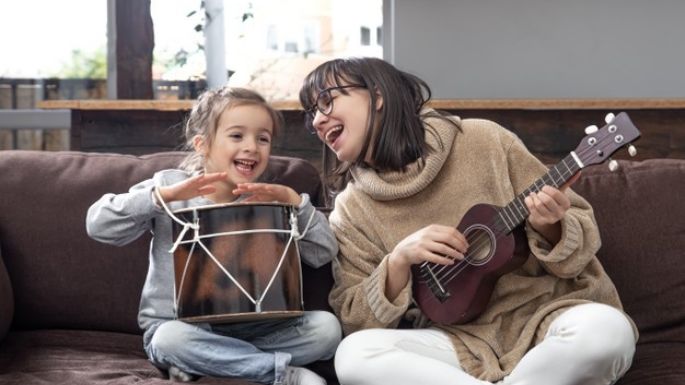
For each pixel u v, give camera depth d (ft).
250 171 8.16
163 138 12.33
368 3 14.19
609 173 8.76
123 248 8.59
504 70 13.39
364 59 8.21
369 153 8.11
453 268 7.64
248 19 14.21
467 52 13.39
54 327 8.60
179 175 8.41
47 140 14.53
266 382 7.48
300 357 7.85
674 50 13.28
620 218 8.46
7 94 14.65
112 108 12.29
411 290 7.75
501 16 13.35
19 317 8.55
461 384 7.09
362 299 7.80
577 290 7.73
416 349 7.49
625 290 8.34
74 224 8.62
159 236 8.09
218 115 8.12
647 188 8.59
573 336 7.00
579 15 13.30
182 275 7.47
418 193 8.09
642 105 11.89
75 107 12.31
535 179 8.00
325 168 9.58
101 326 8.56
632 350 7.07
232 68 14.24
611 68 13.33
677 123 12.01
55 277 8.54
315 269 8.42
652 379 7.40
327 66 8.23
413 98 8.18
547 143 12.04
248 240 7.34
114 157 9.07
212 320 7.41
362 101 8.07
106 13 14.65
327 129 8.13
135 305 8.52
